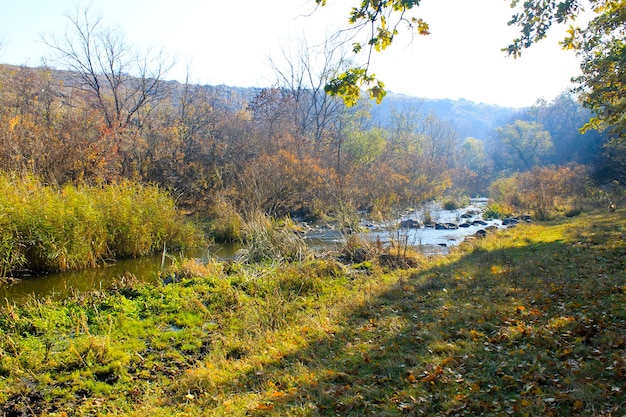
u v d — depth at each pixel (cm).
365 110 3597
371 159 3078
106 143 1994
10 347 606
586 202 2325
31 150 1650
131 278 1074
